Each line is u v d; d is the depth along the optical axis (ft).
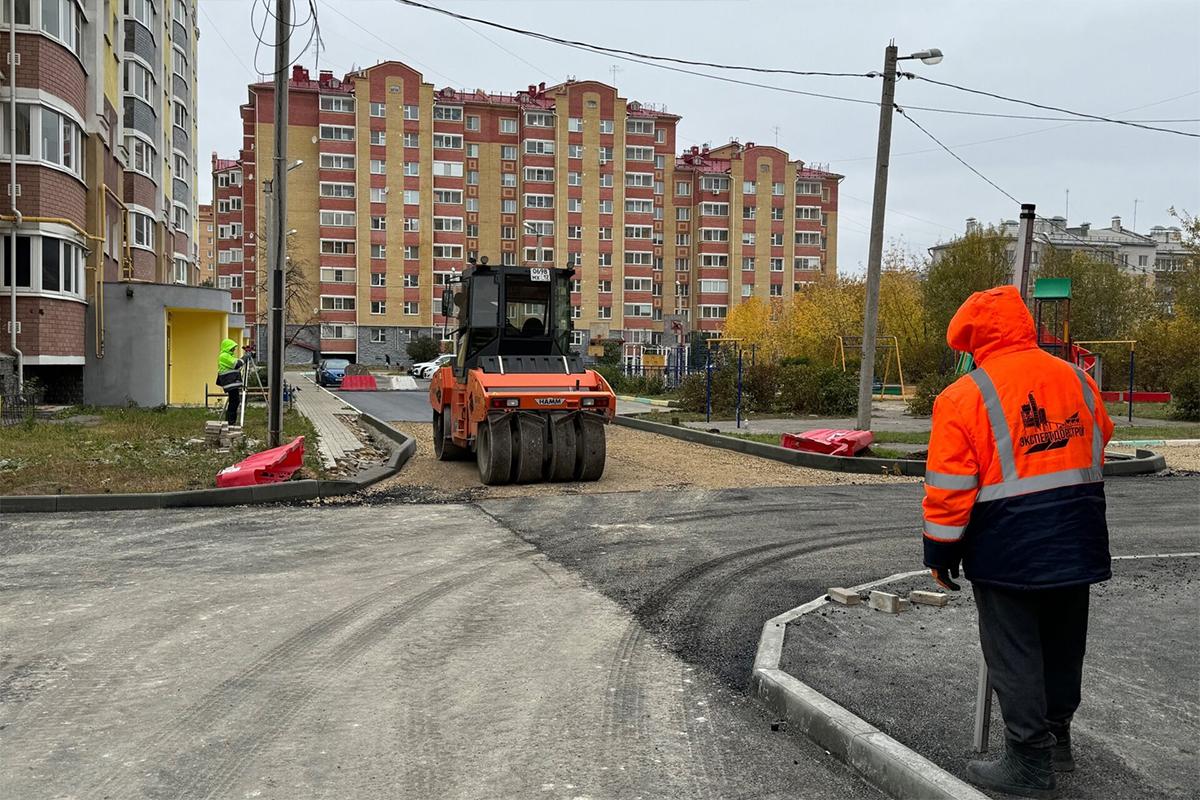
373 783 12.14
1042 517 10.99
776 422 72.95
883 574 23.72
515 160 273.13
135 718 14.33
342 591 21.97
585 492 38.17
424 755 13.02
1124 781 11.68
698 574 23.77
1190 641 17.40
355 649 17.72
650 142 279.49
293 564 24.79
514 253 273.13
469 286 43.45
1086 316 144.56
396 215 258.98
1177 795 11.30
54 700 15.06
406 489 39.01
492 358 42.32
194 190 188.55
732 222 297.53
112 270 93.09
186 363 95.14
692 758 12.96
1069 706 11.80
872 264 54.03
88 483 36.45
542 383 41.11
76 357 77.05
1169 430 66.28
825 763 12.84
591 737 13.66
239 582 22.80
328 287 256.52
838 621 18.71
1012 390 11.31
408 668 16.67
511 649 17.76
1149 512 33.55
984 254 140.05
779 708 14.55
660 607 20.67
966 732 13.10
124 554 25.98
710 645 18.01
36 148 71.77
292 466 39.50
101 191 83.46
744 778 12.33
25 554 25.91
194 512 33.14
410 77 258.78
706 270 298.15
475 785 12.09
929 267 155.22
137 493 34.32
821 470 45.78
